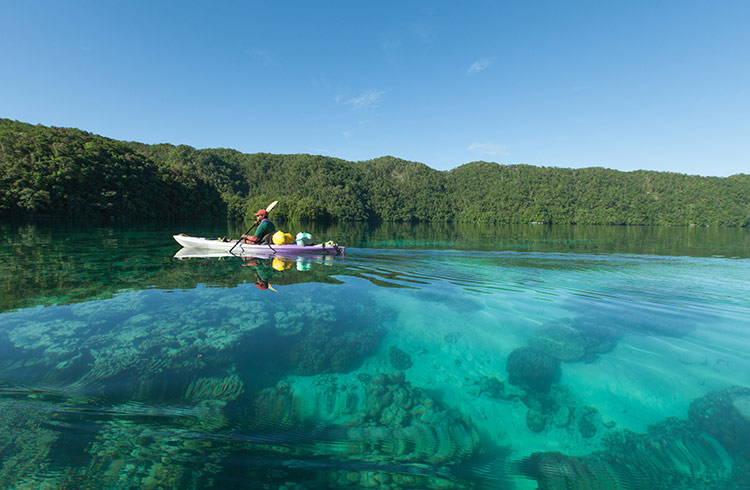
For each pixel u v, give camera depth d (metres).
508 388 2.91
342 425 2.41
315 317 4.39
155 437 2.15
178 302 4.91
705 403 2.56
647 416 2.51
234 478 1.85
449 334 3.92
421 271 7.54
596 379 2.98
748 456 2.06
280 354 3.36
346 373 3.10
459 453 2.19
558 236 26.05
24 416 2.28
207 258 9.01
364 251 11.21
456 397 2.79
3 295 5.09
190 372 2.95
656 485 1.92
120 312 4.42
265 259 8.94
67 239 13.75
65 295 5.14
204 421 2.35
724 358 3.29
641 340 3.73
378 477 1.95
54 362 3.02
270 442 2.19
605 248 14.70
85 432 2.16
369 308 4.79
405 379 3.04
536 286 6.18
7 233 16.16
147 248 10.88
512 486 1.93
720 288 6.16
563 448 2.26
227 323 4.12
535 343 3.69
